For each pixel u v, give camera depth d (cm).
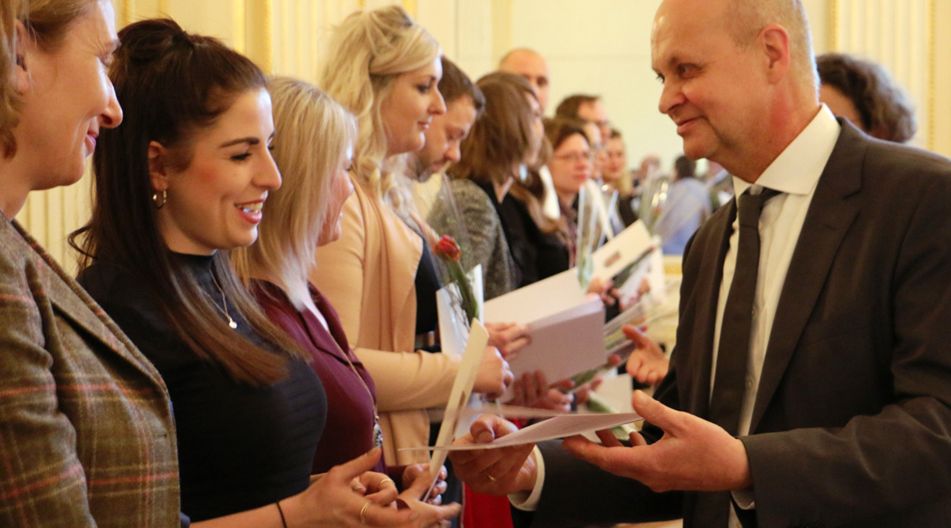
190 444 199
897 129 314
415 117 328
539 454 239
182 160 207
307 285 262
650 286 371
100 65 163
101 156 206
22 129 157
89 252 210
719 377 224
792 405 212
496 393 302
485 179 405
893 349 209
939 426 197
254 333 219
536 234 429
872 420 202
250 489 205
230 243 212
